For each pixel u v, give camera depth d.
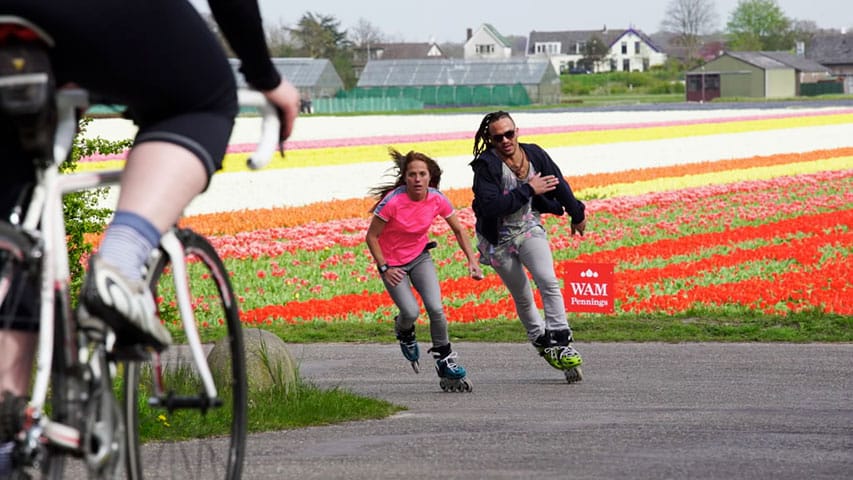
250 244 50.38
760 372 23.97
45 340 6.91
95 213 25.52
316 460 13.64
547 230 54.53
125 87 7.26
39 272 6.93
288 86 8.18
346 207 64.94
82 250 25.47
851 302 33.31
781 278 39.00
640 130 134.00
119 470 7.49
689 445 14.75
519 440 15.23
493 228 23.80
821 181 77.19
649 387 22.02
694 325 31.56
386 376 24.80
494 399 20.86
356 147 113.06
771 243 49.41
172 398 8.24
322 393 19.44
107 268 6.95
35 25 6.83
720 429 16.28
